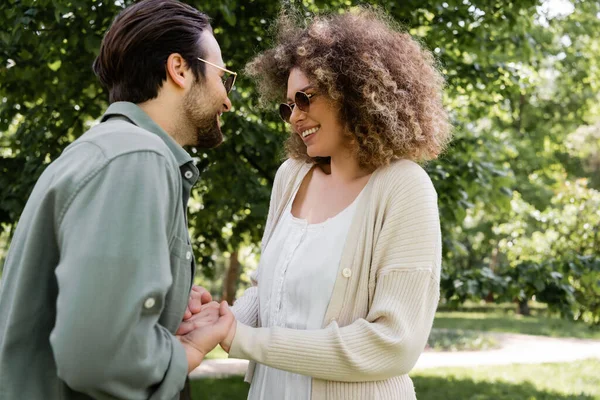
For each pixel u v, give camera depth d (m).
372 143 1.69
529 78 7.75
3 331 1.26
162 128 1.48
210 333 1.49
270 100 2.04
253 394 1.86
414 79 1.73
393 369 1.60
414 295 1.61
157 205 1.21
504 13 5.82
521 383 8.97
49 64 4.84
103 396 1.15
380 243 1.65
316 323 1.67
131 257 1.14
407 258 1.62
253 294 2.01
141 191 1.20
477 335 14.87
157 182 1.23
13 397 1.21
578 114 15.77
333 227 1.73
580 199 7.74
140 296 1.13
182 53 1.48
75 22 4.46
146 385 1.19
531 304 26.08
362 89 1.66
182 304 1.37
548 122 15.68
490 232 18.09
